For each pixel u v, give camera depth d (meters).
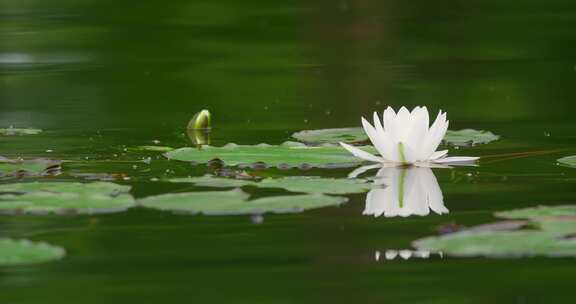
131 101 14.10
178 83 15.72
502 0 26.80
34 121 12.34
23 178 8.66
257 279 6.03
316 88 15.20
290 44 20.05
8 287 5.90
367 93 14.63
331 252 6.62
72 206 7.20
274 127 12.01
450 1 26.41
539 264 6.38
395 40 20.44
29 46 19.66
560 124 12.01
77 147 10.49
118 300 5.64
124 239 6.95
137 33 21.50
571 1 26.23
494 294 5.75
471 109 13.26
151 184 8.40
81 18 23.78
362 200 8.09
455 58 18.17
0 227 7.26
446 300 5.65
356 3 26.00
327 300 5.66
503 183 8.59
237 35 21.23
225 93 14.80
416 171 9.18
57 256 6.02
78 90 15.00
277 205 7.22
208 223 7.45
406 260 6.46
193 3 26.45
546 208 7.10
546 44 19.59
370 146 10.24
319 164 9.24
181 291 5.80
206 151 9.47
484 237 6.29
